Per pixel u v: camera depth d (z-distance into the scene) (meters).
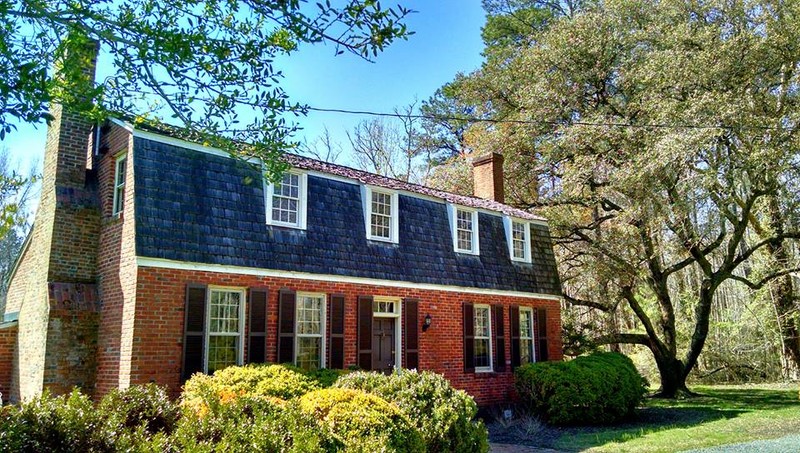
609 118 19.58
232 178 11.99
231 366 10.81
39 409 4.97
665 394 20.19
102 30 5.39
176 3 5.89
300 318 12.47
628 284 21.02
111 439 4.94
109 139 12.51
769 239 18.53
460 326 15.60
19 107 4.78
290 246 12.41
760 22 17.75
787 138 15.52
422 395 8.12
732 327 27.25
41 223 12.64
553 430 13.25
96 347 11.37
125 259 10.86
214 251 11.19
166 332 10.42
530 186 23.39
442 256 15.64
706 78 17.02
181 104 6.14
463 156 28.98
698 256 19.22
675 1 19.28
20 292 14.27
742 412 15.25
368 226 14.13
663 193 17.86
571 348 21.02
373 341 13.87
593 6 23.84
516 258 17.95
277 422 5.52
